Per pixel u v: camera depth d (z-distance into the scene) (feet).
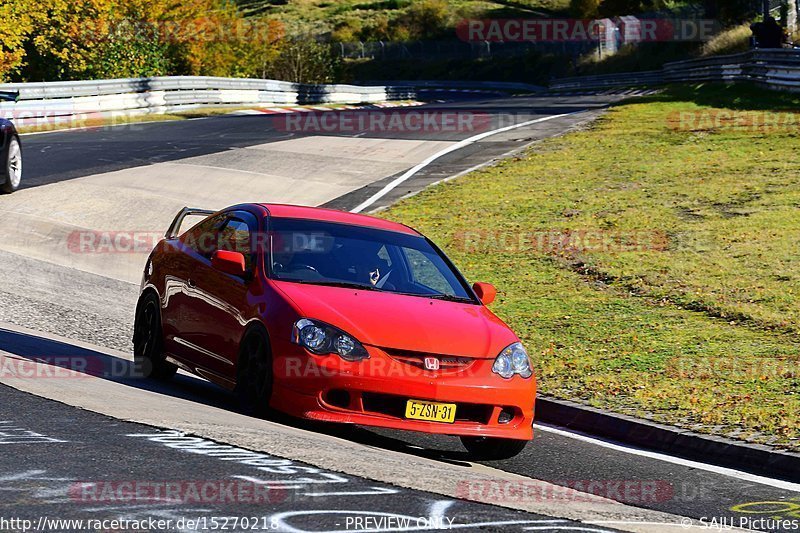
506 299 162.61
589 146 304.30
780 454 88.63
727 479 84.99
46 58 529.86
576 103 491.31
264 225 96.22
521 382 86.53
